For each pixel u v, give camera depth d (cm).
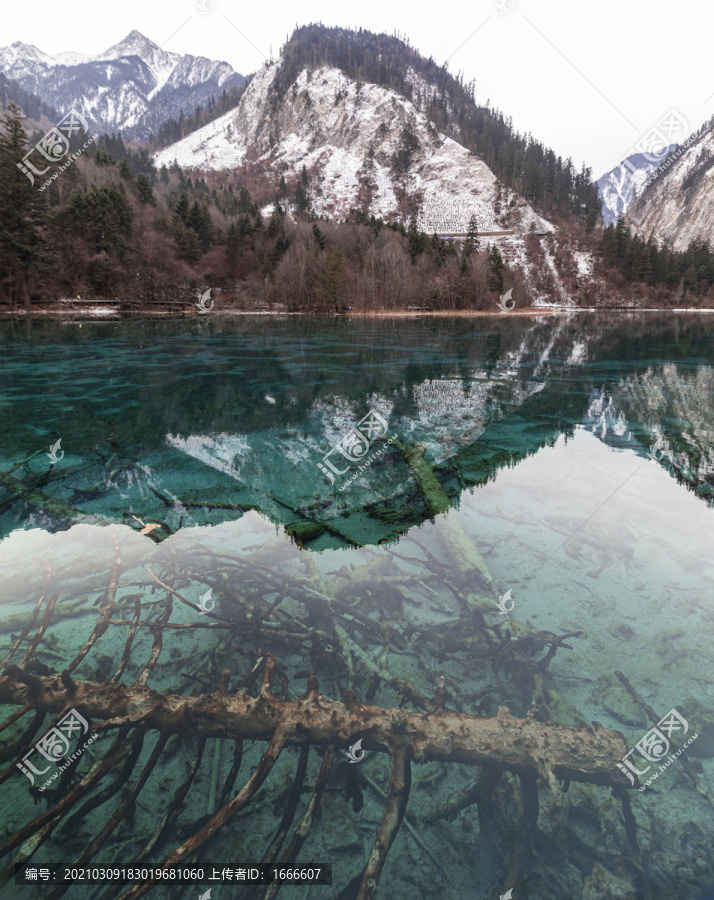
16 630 266
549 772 183
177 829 166
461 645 265
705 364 1452
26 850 151
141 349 1639
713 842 167
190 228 6369
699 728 211
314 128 19738
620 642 268
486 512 446
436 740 192
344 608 292
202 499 468
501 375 1230
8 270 3738
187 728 194
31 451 592
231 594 300
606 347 2003
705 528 405
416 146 17912
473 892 153
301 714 197
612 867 159
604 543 382
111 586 291
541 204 15825
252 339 2142
